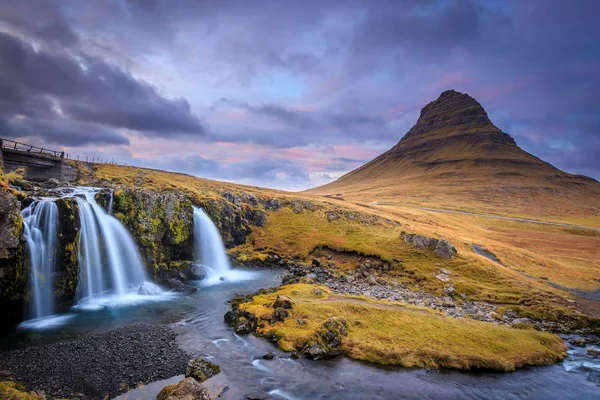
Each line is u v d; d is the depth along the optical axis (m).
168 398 19.38
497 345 32.06
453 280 58.88
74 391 22.86
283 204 101.81
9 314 35.34
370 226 89.31
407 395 24.55
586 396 25.62
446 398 24.53
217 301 45.62
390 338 31.81
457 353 29.91
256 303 40.38
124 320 37.41
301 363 28.12
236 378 25.44
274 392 23.97
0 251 33.38
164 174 110.44
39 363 26.58
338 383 25.56
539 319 45.53
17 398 18.47
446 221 143.75
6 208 34.62
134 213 57.03
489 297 52.94
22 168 63.56
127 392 22.95
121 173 96.31
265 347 30.72
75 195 50.31
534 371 29.36
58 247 41.22
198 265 61.25
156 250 57.12
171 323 36.69
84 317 38.22
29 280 37.19
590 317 45.38
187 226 63.34
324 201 122.31
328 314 36.41
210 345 31.00
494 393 25.53
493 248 87.12
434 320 36.56
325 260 71.75
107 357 27.95
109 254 49.81
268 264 70.50
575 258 99.12
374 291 52.16
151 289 50.31
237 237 79.88
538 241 124.25
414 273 62.31
